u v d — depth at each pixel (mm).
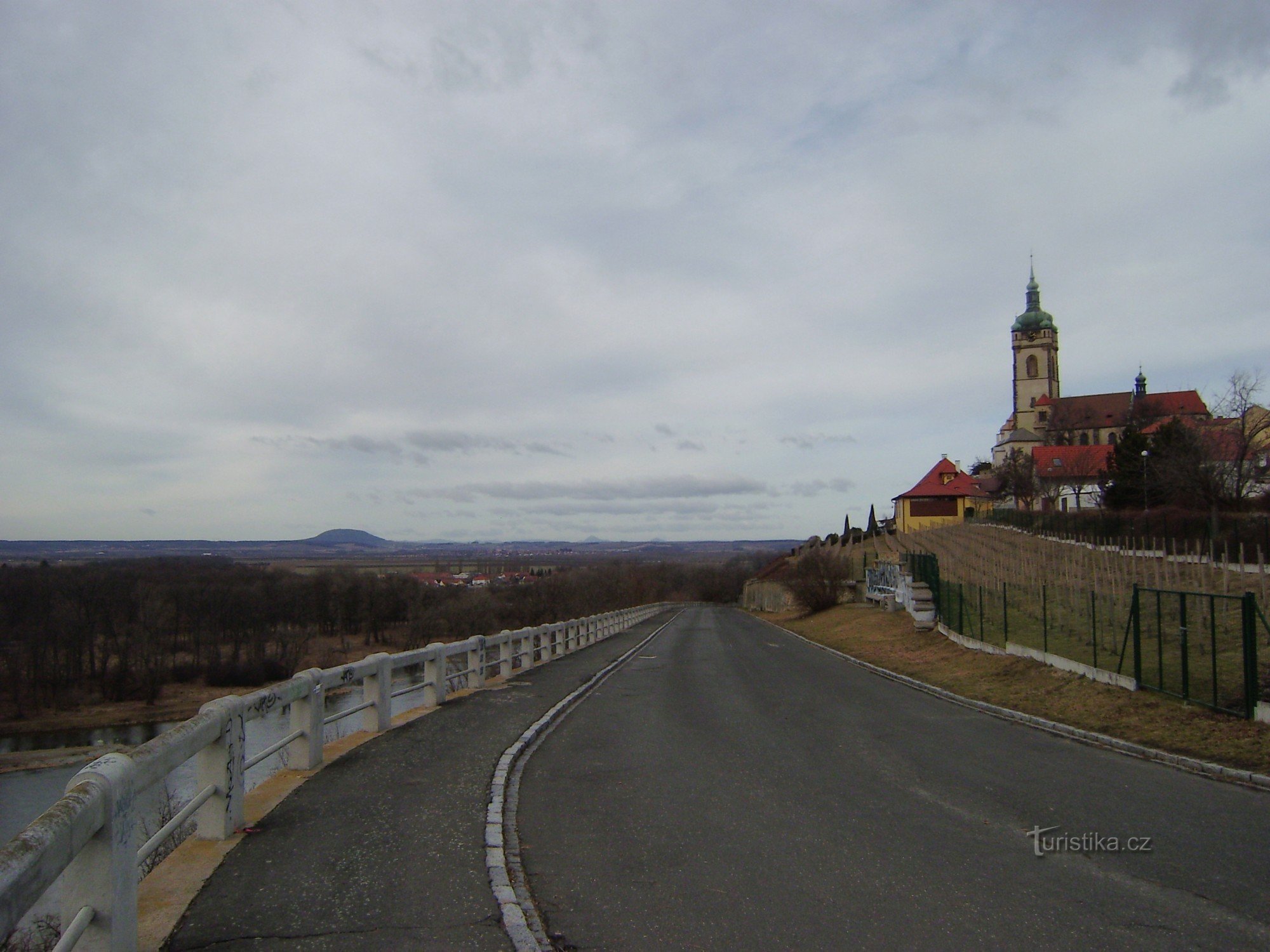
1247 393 38156
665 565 130125
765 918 4957
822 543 79188
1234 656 15680
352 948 4359
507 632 18234
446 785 8008
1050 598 27938
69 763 32156
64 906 3914
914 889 5480
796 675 20422
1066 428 99062
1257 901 5301
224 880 5320
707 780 8758
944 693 16766
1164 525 35969
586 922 4906
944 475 82000
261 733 25750
